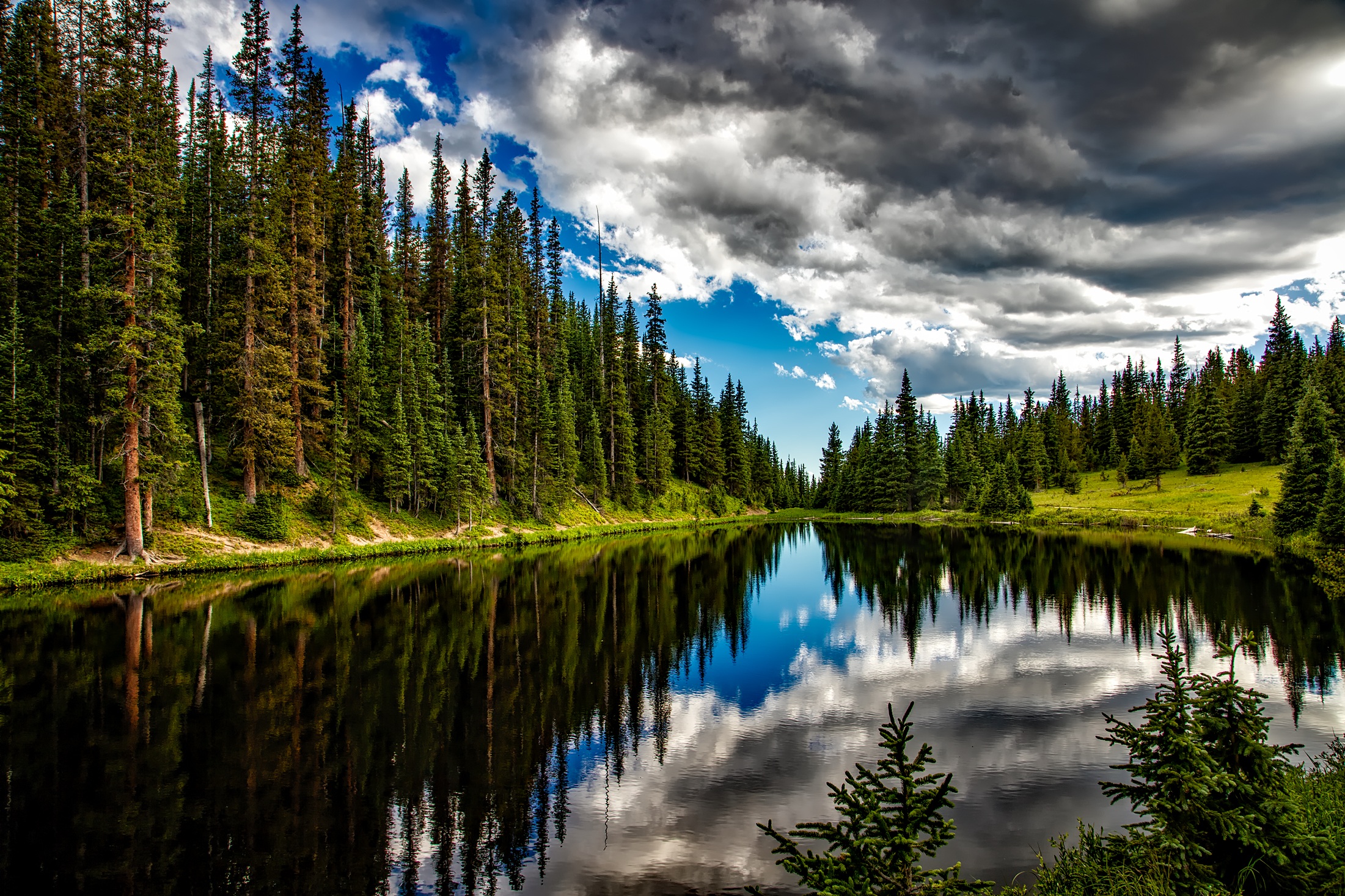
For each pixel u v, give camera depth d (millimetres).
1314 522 39469
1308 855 5434
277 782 10602
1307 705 14109
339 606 24516
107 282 29234
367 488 45500
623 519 68375
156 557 29641
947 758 12031
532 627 22141
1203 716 5871
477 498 48750
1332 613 23047
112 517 30234
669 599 28562
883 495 90750
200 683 15453
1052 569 35969
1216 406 74375
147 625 20656
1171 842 5535
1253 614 23250
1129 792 6180
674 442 85438
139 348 28562
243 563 32281
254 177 35375
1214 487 66188
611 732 13242
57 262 32938
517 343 55906
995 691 16141
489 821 9570
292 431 38062
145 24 31625
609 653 19312
